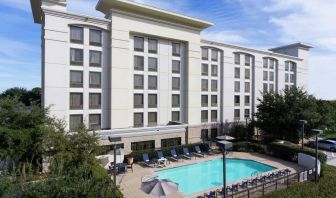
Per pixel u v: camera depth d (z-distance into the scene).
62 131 17.86
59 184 8.11
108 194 8.73
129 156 25.39
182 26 33.56
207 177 22.72
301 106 31.05
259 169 24.97
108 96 28.72
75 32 26.50
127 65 29.20
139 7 28.86
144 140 29.39
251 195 16.36
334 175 17.83
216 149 31.98
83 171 9.56
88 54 27.30
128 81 29.52
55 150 16.89
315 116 29.91
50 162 11.08
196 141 35.03
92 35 27.55
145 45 31.34
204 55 37.19
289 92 32.50
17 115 18.77
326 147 33.16
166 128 31.27
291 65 49.84
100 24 27.67
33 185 8.30
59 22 25.25
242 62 41.66
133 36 30.34
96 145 18.23
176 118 34.47
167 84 33.41
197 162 26.23
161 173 23.39
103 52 28.30
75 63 26.50
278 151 28.34
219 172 24.11
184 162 26.11
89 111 27.47
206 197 16.70
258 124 34.12
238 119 41.03
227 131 39.34
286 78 48.59
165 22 31.92
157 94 32.53
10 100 19.66
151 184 13.35
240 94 41.28
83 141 17.61
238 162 27.38
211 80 37.97
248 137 36.81
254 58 42.91
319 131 17.97
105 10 29.25
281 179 19.22
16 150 17.12
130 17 29.28
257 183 19.58
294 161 26.42
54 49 25.02
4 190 8.17
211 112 38.03
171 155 28.03
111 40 28.03
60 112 25.41
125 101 29.16
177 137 32.50
